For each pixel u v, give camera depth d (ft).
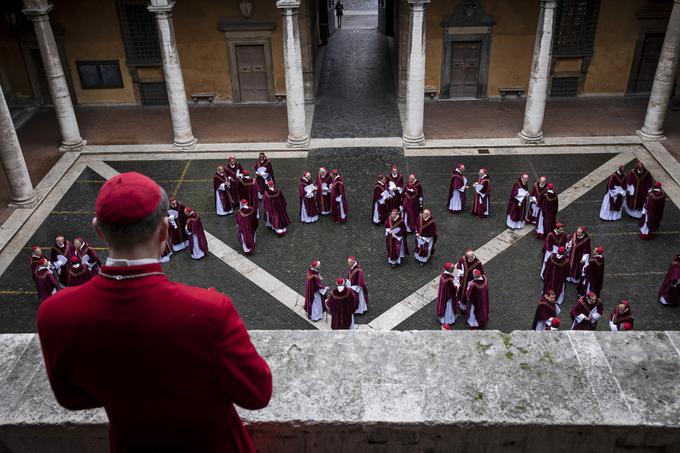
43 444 12.03
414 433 11.66
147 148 84.69
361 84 102.06
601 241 63.36
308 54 93.09
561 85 96.68
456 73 96.27
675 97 93.35
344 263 61.46
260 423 11.61
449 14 92.02
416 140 82.58
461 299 53.83
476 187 66.49
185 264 62.39
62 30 93.35
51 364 8.15
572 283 57.82
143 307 7.70
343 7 137.69
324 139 85.81
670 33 75.61
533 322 51.08
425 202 70.95
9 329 55.21
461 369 12.39
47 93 98.17
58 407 11.94
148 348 7.73
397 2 99.19
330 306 51.37
